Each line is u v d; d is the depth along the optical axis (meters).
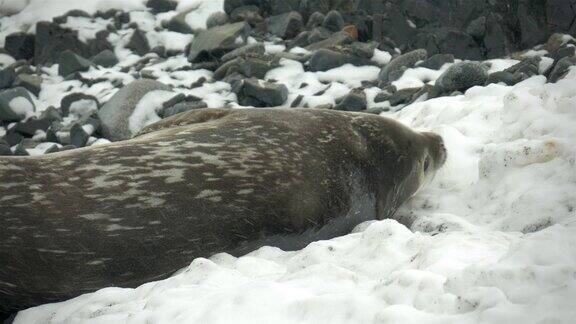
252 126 18.62
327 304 11.05
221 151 17.52
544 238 11.22
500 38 32.25
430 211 20.08
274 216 17.22
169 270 16.17
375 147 20.02
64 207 15.48
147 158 16.77
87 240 15.42
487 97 24.75
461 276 10.77
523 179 18.12
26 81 32.75
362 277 13.10
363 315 10.76
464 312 10.27
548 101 20.73
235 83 30.39
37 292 15.39
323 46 33.12
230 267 15.20
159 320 11.98
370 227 14.96
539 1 32.16
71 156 16.47
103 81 32.69
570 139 18.48
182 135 17.77
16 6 39.47
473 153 22.06
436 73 30.19
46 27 36.38
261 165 17.58
